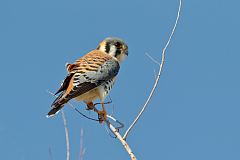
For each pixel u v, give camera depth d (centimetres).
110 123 806
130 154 741
